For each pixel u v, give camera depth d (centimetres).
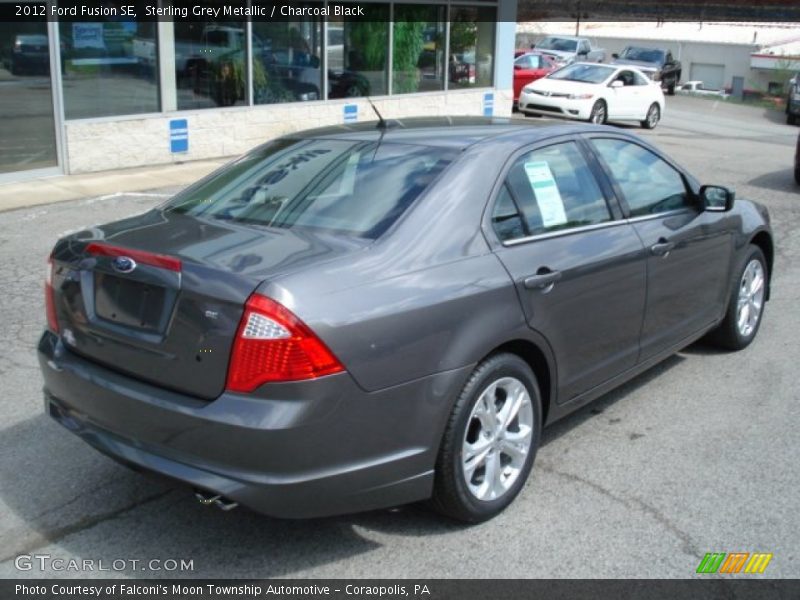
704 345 621
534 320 393
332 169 416
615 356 462
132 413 344
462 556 363
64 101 1208
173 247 355
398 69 1695
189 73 1343
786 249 922
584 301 425
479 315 366
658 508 402
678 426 491
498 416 386
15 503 404
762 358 601
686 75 4275
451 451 360
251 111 1431
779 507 405
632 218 474
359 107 1612
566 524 388
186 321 330
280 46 1462
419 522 389
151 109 1311
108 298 358
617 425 492
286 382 315
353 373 326
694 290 528
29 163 1191
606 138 485
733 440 474
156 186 1175
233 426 316
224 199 421
